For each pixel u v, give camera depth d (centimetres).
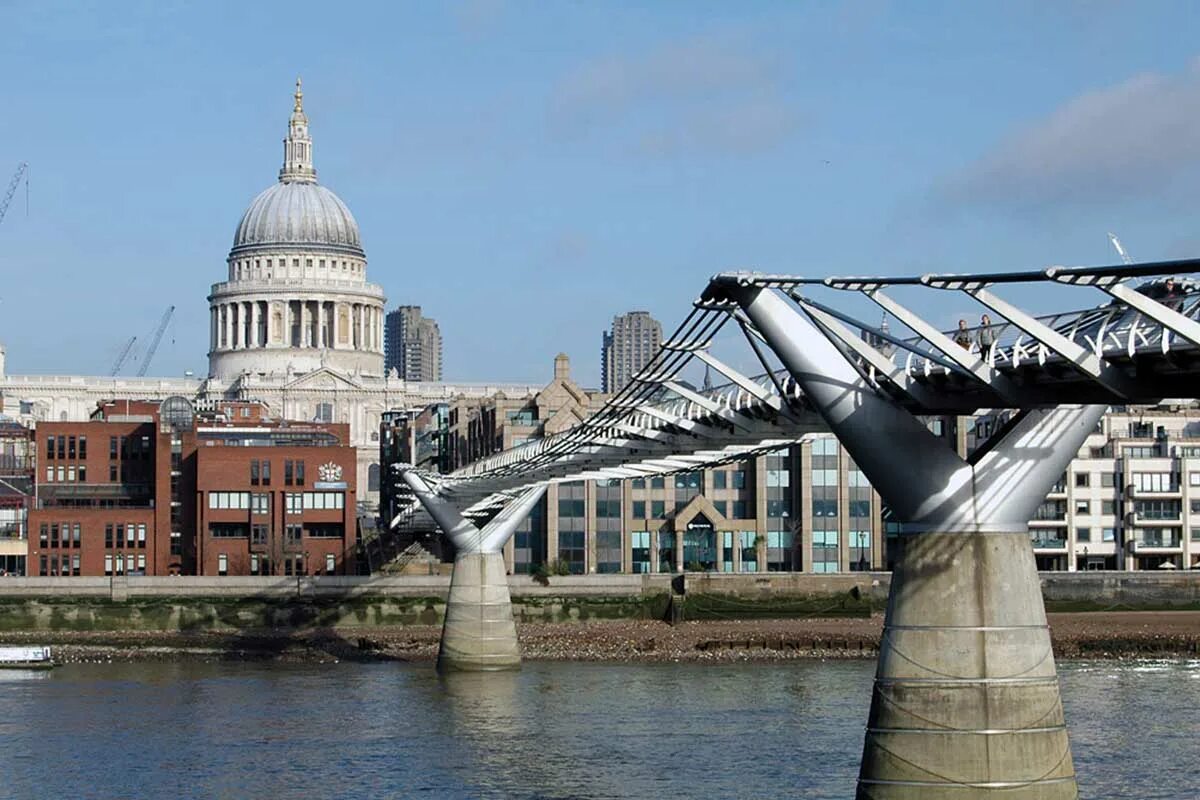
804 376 8106
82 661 18262
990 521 8050
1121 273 5838
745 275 8131
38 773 11269
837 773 10850
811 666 17662
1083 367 6669
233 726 13138
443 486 17112
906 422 8044
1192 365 6500
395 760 11575
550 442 14000
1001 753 7962
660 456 12731
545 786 10588
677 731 12650
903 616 8131
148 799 10444
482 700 14588
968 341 7644
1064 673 16912
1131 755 11550
